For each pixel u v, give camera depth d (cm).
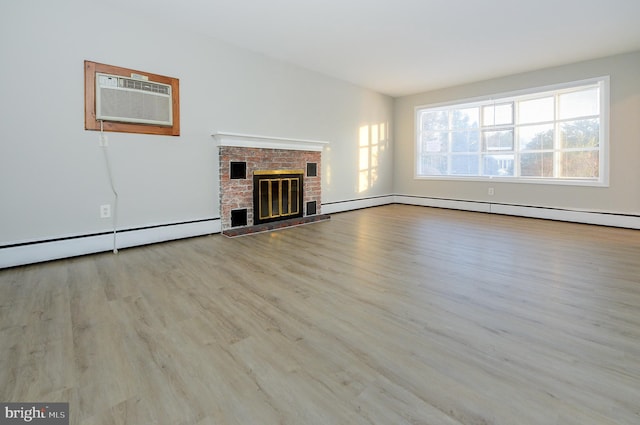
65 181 312
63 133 309
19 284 247
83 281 254
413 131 712
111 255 328
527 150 573
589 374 139
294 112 518
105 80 328
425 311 201
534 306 207
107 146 335
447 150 675
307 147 521
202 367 145
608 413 117
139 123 353
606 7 335
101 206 335
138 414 117
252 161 451
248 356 154
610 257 317
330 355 155
